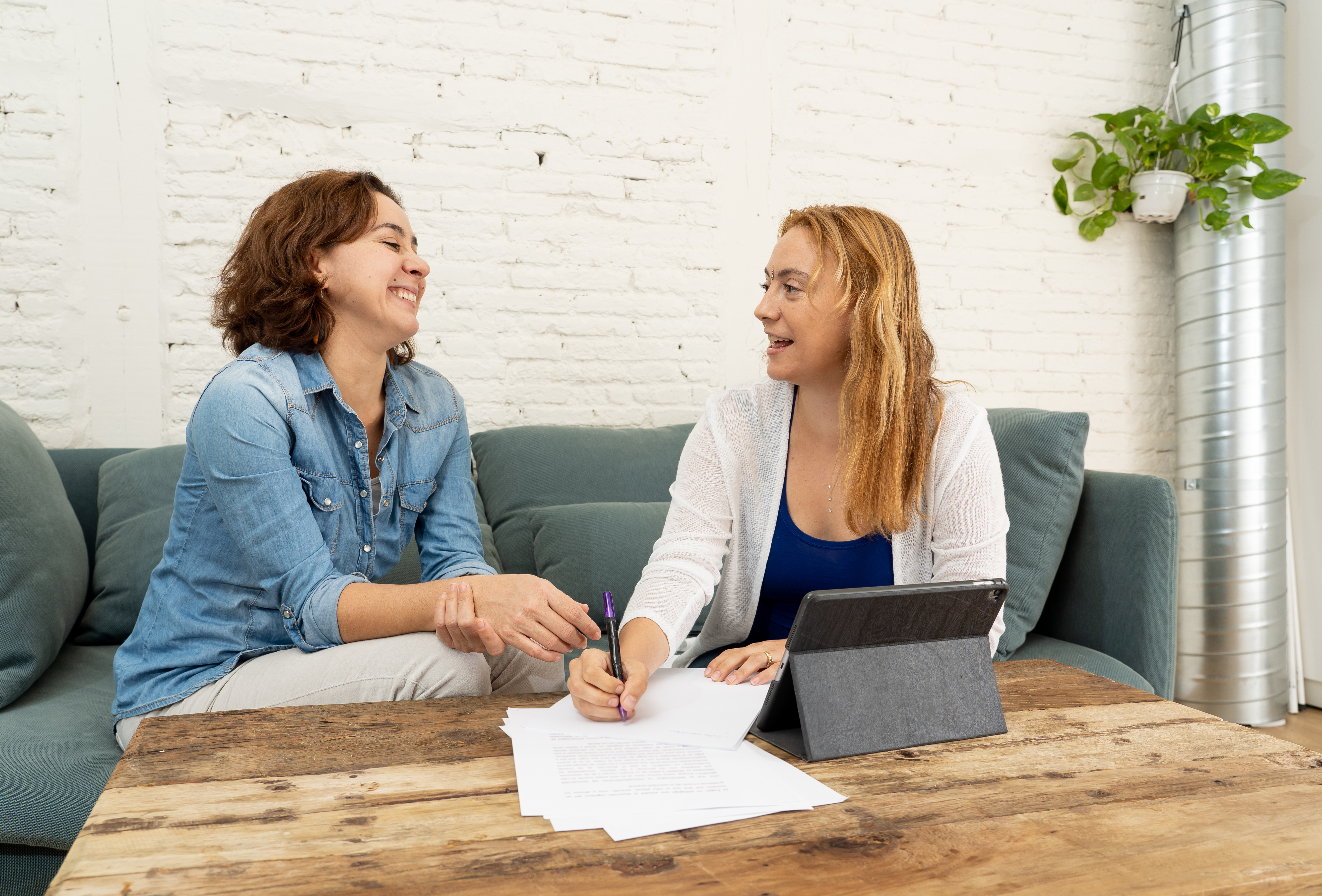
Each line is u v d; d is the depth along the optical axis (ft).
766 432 4.79
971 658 3.18
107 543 6.25
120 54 7.15
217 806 2.39
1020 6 9.60
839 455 4.50
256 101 7.48
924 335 4.53
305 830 2.26
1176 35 9.67
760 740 3.00
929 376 4.55
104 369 7.25
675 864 2.13
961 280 9.53
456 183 8.05
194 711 4.03
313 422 4.30
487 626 3.65
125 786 2.51
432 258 8.03
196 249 7.41
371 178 4.77
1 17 6.90
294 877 2.03
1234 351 9.01
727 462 4.76
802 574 4.61
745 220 8.85
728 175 8.77
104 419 7.27
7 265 6.99
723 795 2.52
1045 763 2.83
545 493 7.27
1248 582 8.94
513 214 8.21
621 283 8.55
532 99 8.20
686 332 8.75
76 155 7.10
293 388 4.25
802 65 8.93
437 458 4.93
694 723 3.06
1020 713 3.32
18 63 6.95
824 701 2.88
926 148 9.35
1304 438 9.41
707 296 8.79
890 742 2.94
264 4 7.47
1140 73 10.06
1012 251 9.69
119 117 7.18
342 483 4.44
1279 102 9.07
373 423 4.83
